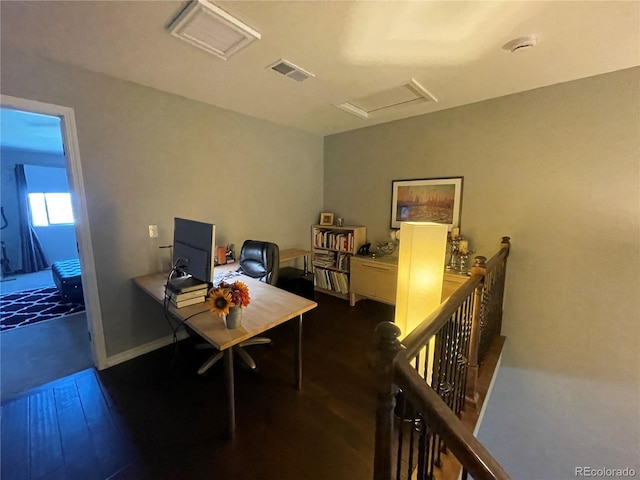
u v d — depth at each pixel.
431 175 3.15
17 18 1.46
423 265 1.92
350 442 1.61
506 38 1.67
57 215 5.99
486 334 2.23
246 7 1.40
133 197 2.37
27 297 3.98
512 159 2.60
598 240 2.25
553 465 2.51
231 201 3.12
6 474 1.41
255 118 3.26
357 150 3.81
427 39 1.68
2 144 4.77
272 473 1.42
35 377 2.17
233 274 2.62
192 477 1.40
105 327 2.30
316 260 4.17
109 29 1.57
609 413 2.30
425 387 0.76
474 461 0.66
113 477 1.40
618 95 2.09
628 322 2.18
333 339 2.81
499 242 2.73
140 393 2.00
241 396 1.97
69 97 1.98
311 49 1.79
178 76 2.18
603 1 1.35
